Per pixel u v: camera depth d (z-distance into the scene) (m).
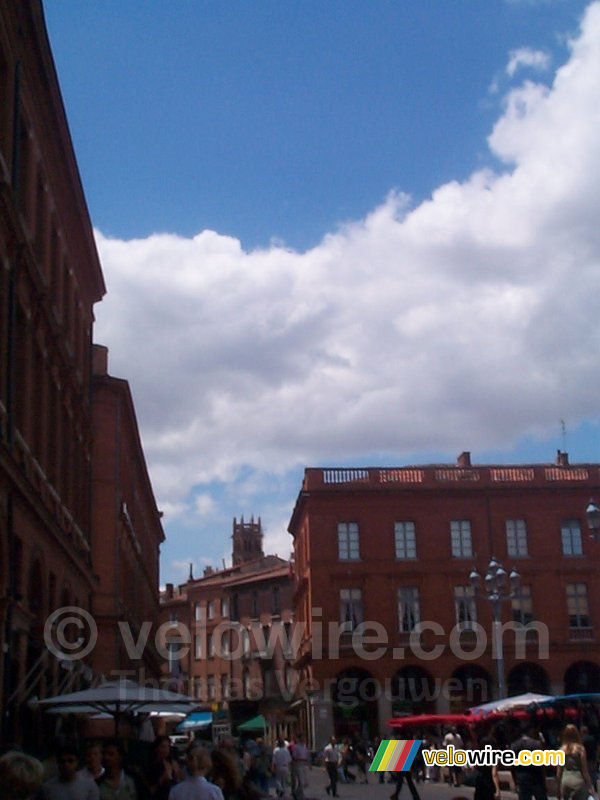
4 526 24.53
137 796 15.27
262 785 36.62
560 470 68.69
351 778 51.66
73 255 38.66
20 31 26.30
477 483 67.75
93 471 49.78
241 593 99.19
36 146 29.84
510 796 33.53
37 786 7.02
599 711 40.03
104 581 48.75
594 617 66.75
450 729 54.66
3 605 24.58
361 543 66.56
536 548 67.25
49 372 32.72
